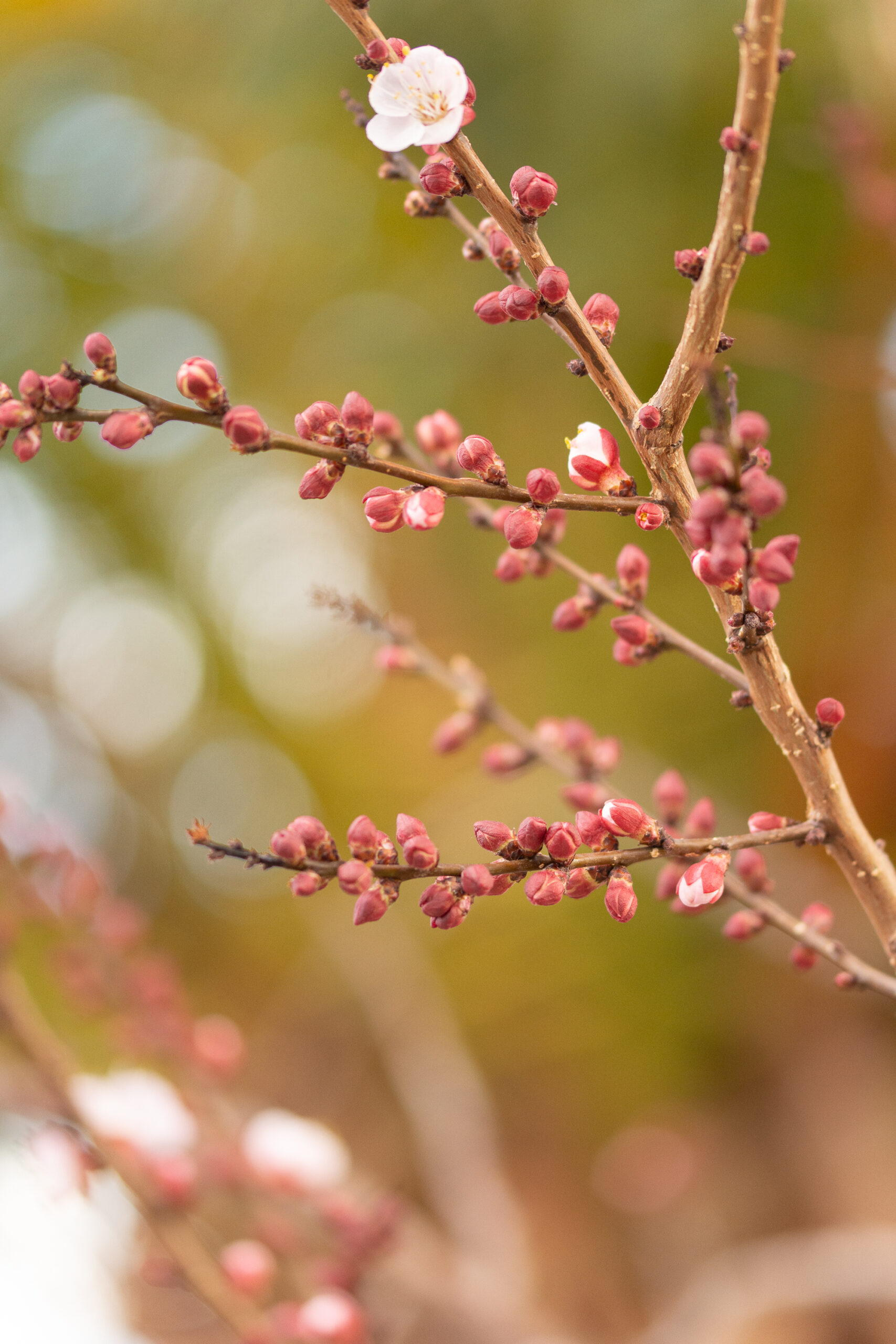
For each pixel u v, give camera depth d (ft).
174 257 11.46
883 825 7.37
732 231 3.41
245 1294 4.01
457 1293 5.15
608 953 8.29
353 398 3.47
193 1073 4.53
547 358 7.71
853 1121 7.48
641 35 6.49
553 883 3.45
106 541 13.82
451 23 7.02
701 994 8.21
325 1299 4.01
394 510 3.47
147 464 13.43
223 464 13.24
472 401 8.10
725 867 3.50
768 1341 5.30
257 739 13.58
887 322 6.82
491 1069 8.46
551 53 6.88
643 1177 7.93
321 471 3.46
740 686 3.65
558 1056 8.43
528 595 8.90
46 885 4.41
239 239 10.90
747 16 3.38
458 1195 6.24
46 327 11.75
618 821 3.48
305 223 9.15
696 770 8.16
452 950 8.69
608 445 3.51
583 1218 7.84
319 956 9.80
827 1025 8.13
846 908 6.34
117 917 4.56
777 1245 5.09
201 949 12.30
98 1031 5.74
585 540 7.98
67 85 10.09
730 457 3.34
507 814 7.97
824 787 3.56
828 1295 4.52
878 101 6.22
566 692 8.73
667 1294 7.11
